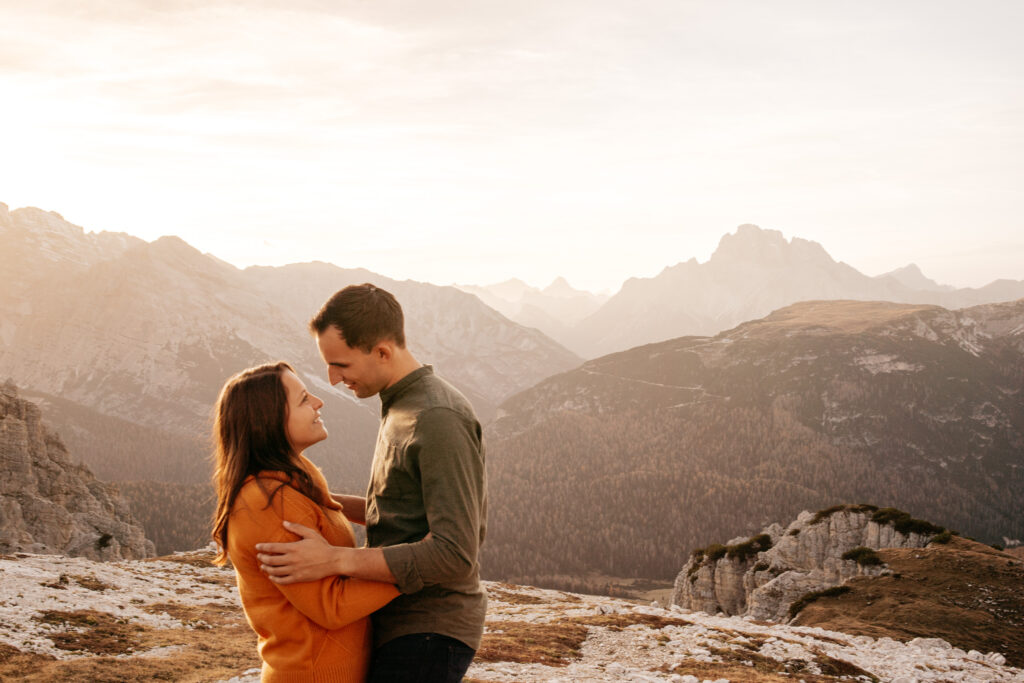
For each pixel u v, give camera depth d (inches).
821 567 2775.6
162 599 1317.7
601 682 721.0
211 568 1827.0
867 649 1230.3
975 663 1170.0
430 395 184.9
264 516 170.6
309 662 173.5
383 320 184.4
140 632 977.5
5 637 823.1
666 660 919.0
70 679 685.3
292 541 169.9
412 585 169.3
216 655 868.0
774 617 2608.3
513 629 1084.5
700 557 3575.3
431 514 173.6
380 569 167.3
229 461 177.9
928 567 2241.6
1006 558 2244.1
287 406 182.4
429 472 174.9
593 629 1113.4
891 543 2741.1
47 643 836.0
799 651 1039.6
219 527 180.7
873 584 2206.0
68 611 1013.2
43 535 2945.4
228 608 1338.6
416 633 177.9
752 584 2945.4
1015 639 1686.8
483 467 188.9
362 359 185.9
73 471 3661.4
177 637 968.3
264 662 180.9
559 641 1010.1
